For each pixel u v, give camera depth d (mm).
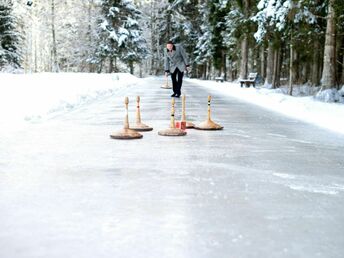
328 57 18703
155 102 15609
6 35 48844
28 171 5512
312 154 6973
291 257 3094
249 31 32062
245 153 6910
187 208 4137
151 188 4805
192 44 67438
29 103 12328
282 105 15688
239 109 14148
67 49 71812
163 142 7801
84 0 64938
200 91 23594
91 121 10391
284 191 4805
